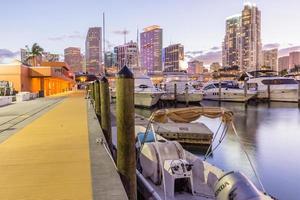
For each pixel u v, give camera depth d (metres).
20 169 6.39
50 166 6.59
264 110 41.09
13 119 15.66
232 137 20.66
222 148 17.23
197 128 18.50
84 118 15.83
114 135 16.25
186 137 18.08
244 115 35.16
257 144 18.42
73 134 10.77
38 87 48.44
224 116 8.95
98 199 4.67
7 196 4.89
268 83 53.41
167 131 17.95
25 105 26.62
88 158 7.24
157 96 43.41
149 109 43.06
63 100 34.41
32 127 12.62
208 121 28.92
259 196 6.34
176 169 8.47
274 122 28.98
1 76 41.56
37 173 6.09
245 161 14.33
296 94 50.66
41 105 26.45
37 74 46.00
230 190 6.70
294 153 16.05
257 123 28.22
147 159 9.50
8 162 6.95
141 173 9.95
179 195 8.48
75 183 5.45
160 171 9.04
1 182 5.58
